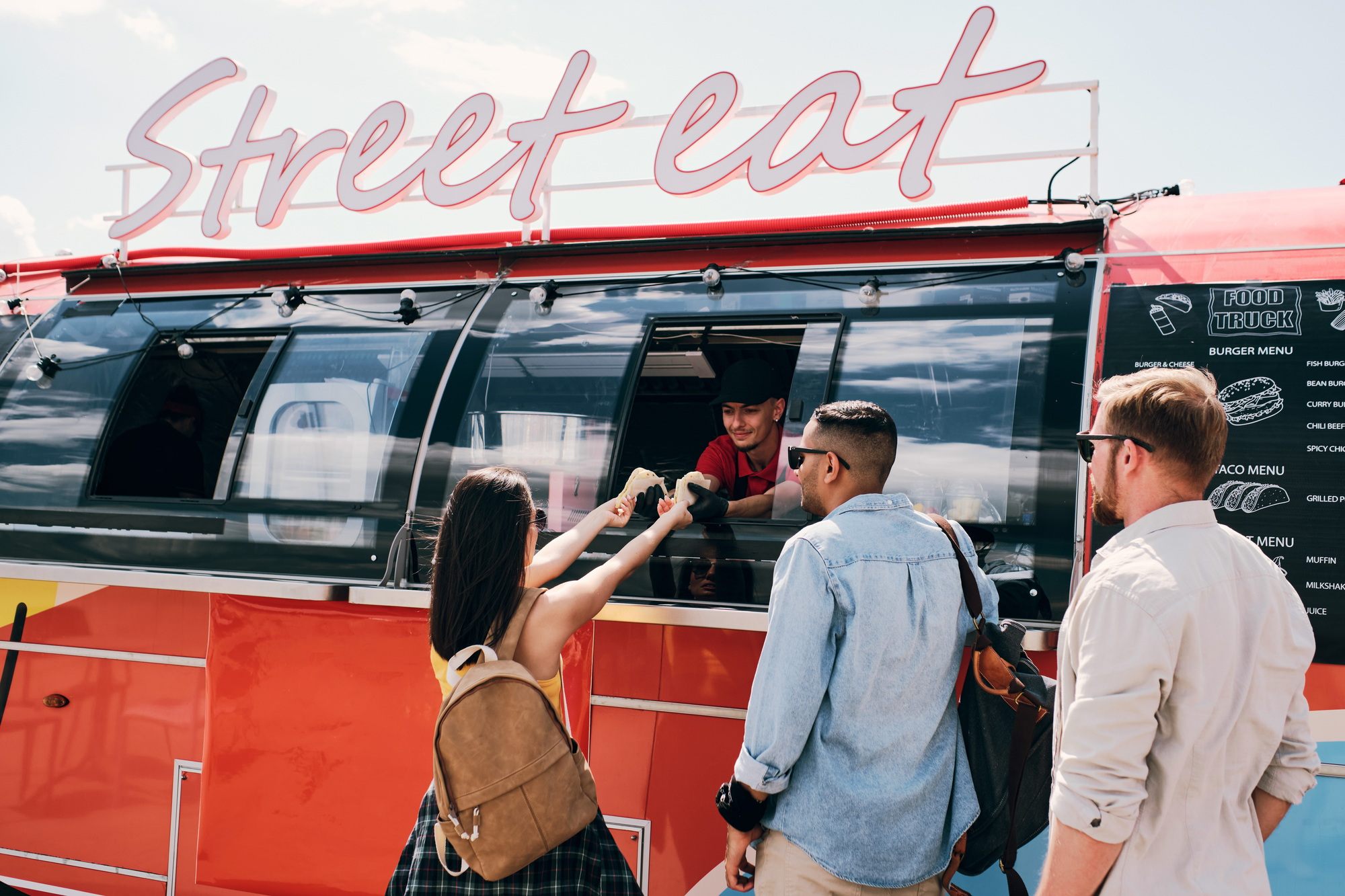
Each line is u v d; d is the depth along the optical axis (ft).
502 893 5.63
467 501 5.97
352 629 8.71
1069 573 6.89
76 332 11.20
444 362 9.41
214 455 12.50
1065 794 4.25
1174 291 7.65
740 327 8.82
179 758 9.54
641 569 8.06
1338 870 6.51
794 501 7.87
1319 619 6.71
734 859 5.63
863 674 5.29
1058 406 7.39
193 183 12.35
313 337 10.09
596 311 9.30
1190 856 4.21
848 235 8.92
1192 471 4.57
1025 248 8.45
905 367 8.00
